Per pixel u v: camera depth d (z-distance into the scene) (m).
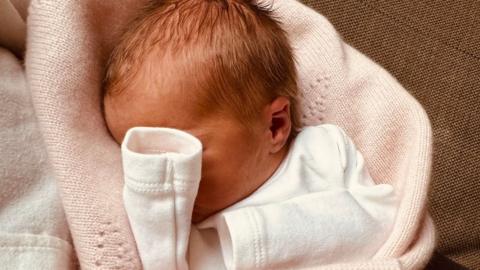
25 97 0.60
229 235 0.64
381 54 1.06
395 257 0.63
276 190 0.69
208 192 0.66
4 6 0.62
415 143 0.71
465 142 1.02
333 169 0.72
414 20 1.06
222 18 0.66
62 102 0.60
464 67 1.04
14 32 0.65
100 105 0.66
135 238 0.58
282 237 0.61
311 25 0.83
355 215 0.66
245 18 0.68
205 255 0.66
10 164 0.54
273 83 0.69
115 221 0.58
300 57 0.82
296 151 0.73
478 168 1.01
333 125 0.77
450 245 0.98
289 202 0.65
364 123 0.77
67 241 0.57
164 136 0.57
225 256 0.63
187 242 0.61
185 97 0.62
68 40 0.62
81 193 0.57
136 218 0.58
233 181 0.66
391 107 0.75
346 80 0.79
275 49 0.70
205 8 0.67
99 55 0.68
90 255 0.56
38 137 0.59
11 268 0.50
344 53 0.82
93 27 0.67
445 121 1.03
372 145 0.76
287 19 0.83
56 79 0.61
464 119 1.03
